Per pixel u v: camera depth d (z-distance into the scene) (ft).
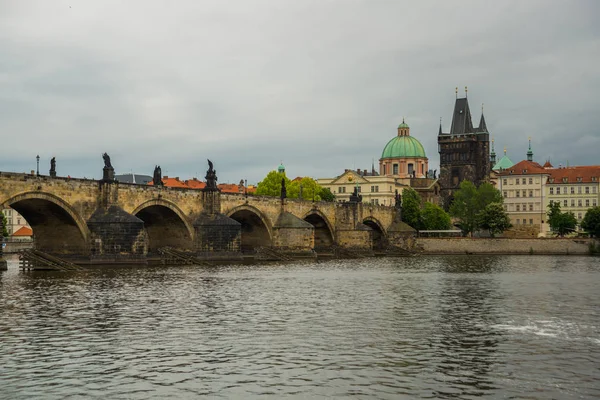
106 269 384.27
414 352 161.07
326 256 637.71
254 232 570.87
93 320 200.85
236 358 154.40
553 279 356.38
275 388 131.95
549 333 185.47
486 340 175.32
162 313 215.51
